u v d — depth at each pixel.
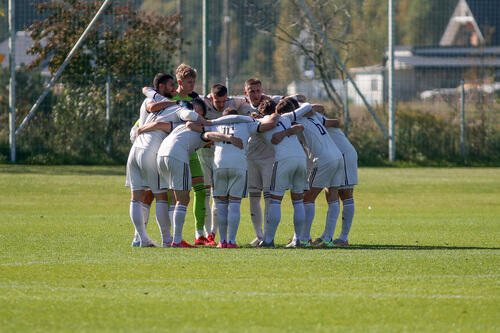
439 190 63.62
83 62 89.81
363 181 69.69
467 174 77.06
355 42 120.31
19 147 83.50
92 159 84.31
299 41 111.81
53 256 29.00
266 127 32.03
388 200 57.09
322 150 33.22
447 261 27.84
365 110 92.38
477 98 91.25
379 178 72.38
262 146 34.16
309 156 34.00
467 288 22.88
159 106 32.38
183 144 31.91
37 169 77.12
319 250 31.25
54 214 46.78
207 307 20.31
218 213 32.62
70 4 93.62
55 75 81.00
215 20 179.62
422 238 36.47
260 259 28.16
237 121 31.98
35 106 80.88
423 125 89.69
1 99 86.50
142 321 18.86
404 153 88.56
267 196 34.19
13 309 20.02
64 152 84.31
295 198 32.94
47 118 84.62
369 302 20.95
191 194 58.78
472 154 89.06
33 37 93.25
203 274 24.97
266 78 113.31
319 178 33.25
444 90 104.25
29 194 58.34
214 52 175.25
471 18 172.38
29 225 40.69
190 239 36.62
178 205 32.41
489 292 22.33
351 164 34.19
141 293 21.98
